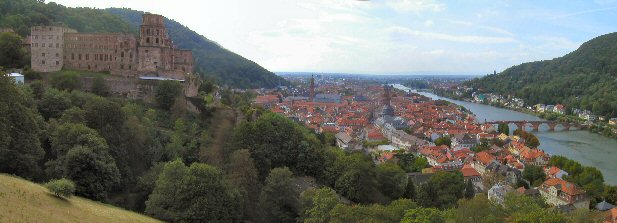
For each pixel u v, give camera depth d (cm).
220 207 15400
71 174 15088
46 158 17050
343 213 13538
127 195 17100
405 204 15675
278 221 17100
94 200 15262
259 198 17888
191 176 15550
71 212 12088
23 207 10981
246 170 18588
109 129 18112
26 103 18538
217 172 16238
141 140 19288
